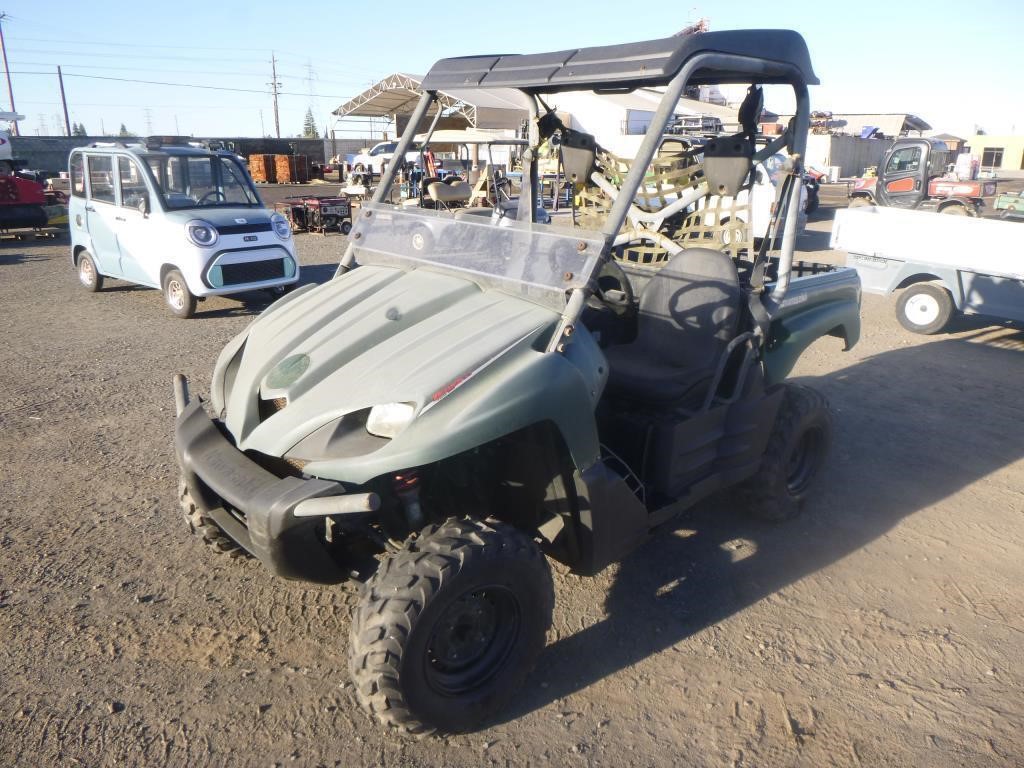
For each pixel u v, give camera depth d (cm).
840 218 879
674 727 264
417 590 228
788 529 408
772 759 251
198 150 927
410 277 323
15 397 580
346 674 286
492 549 243
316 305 318
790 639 314
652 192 436
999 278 762
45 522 388
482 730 261
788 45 307
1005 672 296
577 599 338
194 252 830
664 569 365
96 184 963
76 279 1127
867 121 5006
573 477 271
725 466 359
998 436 542
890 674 294
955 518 423
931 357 743
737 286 359
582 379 264
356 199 1753
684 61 265
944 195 1870
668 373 347
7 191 1526
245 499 238
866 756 253
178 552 365
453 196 444
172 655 293
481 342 260
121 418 540
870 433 542
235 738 253
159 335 787
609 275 420
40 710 261
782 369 377
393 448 233
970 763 251
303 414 256
